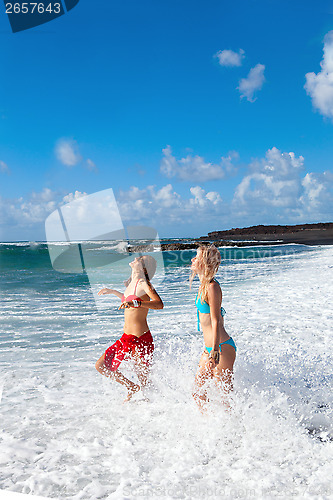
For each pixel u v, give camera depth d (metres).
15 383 4.32
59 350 5.51
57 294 9.70
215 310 3.54
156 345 5.01
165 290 10.93
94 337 6.18
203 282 3.67
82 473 2.70
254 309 8.41
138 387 4.01
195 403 3.59
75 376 4.55
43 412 3.64
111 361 3.97
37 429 3.32
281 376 4.12
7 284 10.98
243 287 11.76
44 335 6.23
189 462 2.82
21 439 3.15
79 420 3.49
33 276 12.36
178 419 3.47
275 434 3.18
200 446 3.05
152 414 3.59
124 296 3.88
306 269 16.58
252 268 17.44
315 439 3.13
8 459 2.86
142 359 3.97
